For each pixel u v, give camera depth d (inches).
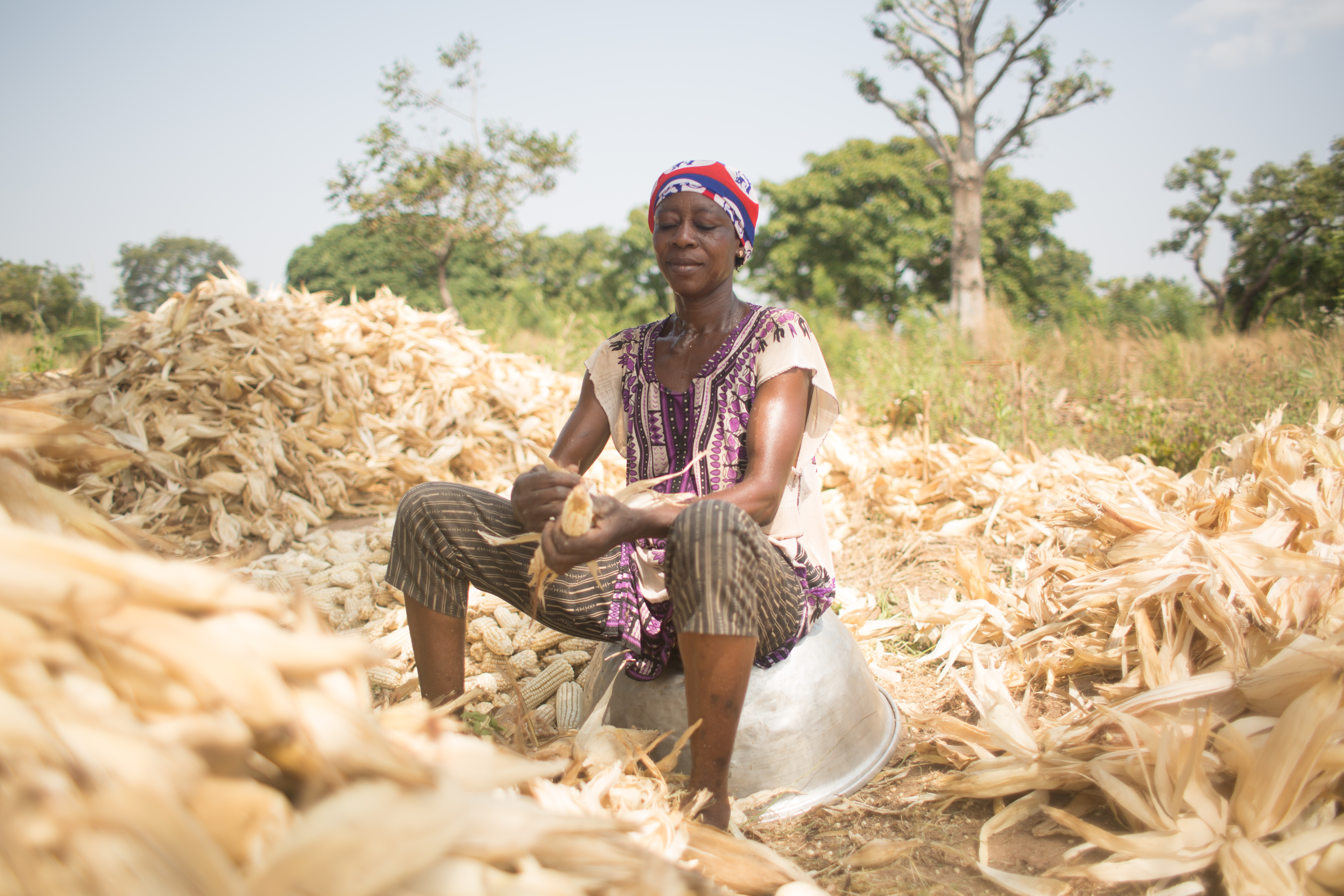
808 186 1300.4
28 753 35.3
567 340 469.4
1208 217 1113.4
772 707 80.2
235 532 170.7
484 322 500.4
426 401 213.8
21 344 309.3
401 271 1400.1
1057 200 1339.8
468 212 789.9
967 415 295.7
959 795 77.7
